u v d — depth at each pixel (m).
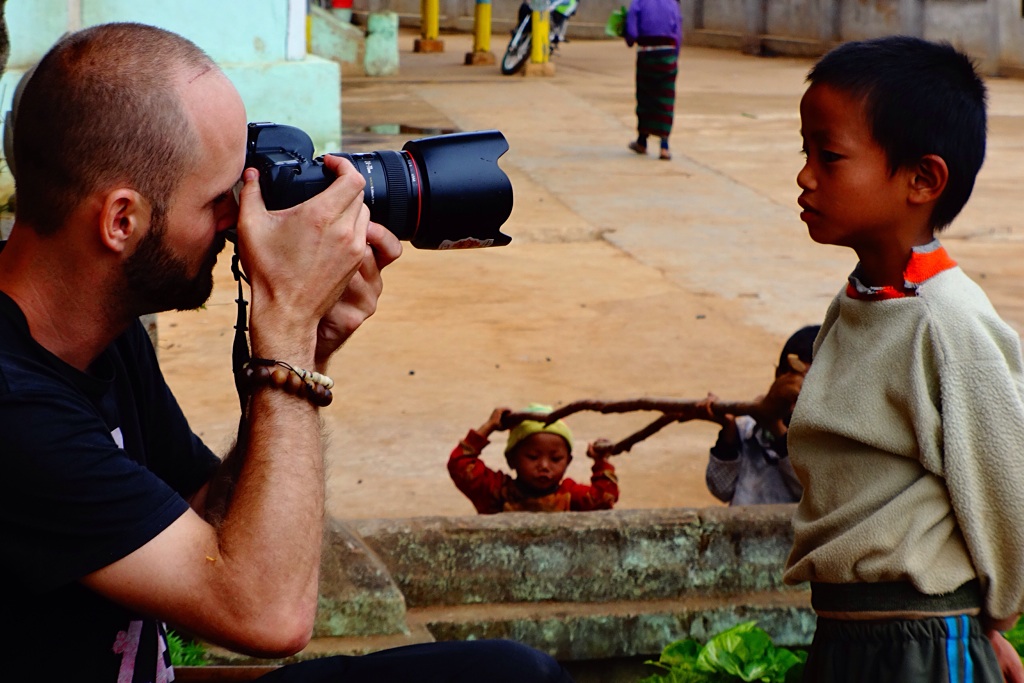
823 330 2.08
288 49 8.81
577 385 5.32
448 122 12.36
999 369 1.79
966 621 1.86
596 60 19.75
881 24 18.61
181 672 1.93
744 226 8.59
